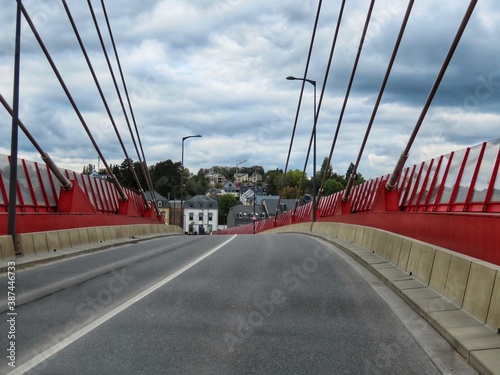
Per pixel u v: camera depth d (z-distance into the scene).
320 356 6.86
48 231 19.86
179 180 133.62
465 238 11.80
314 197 39.75
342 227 26.81
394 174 25.09
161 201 114.44
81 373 6.12
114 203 36.62
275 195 154.88
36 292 11.48
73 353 6.89
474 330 7.54
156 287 12.02
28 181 24.16
